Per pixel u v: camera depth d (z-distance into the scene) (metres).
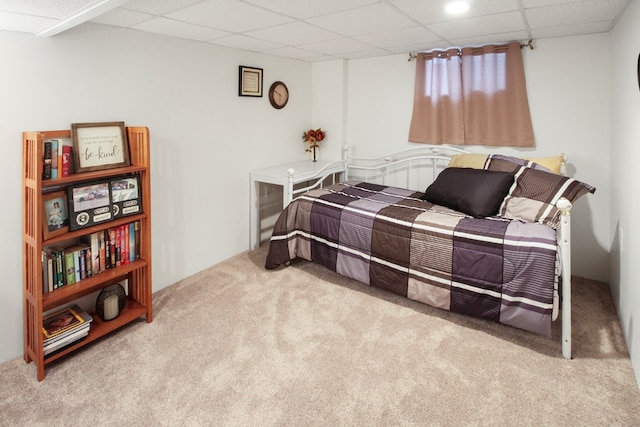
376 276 2.87
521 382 1.97
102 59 2.45
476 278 2.40
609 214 3.09
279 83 4.02
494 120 3.46
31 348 2.09
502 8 2.30
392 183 4.23
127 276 2.68
